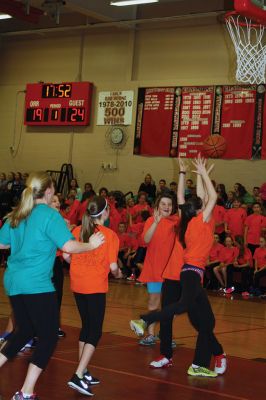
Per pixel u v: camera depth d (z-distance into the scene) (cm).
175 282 582
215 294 1320
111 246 486
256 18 830
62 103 1925
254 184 1616
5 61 2114
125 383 508
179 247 583
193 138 1714
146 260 673
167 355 576
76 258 489
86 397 458
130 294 1195
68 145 1944
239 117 1641
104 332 759
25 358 574
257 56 1144
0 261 1731
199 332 555
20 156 2039
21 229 415
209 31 1731
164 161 1767
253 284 1348
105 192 1616
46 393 461
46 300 404
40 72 2041
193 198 554
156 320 494
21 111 2052
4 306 916
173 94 1759
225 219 1451
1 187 1908
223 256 1379
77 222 1616
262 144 1606
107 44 1916
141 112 1811
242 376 562
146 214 1463
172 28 1797
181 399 468
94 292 481
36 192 422
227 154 1652
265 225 1405
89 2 1702
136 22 1809
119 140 1844
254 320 951
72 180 1794
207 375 550
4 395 445
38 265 405
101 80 1919
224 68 1700
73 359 585
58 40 2011
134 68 1858
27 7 1700
